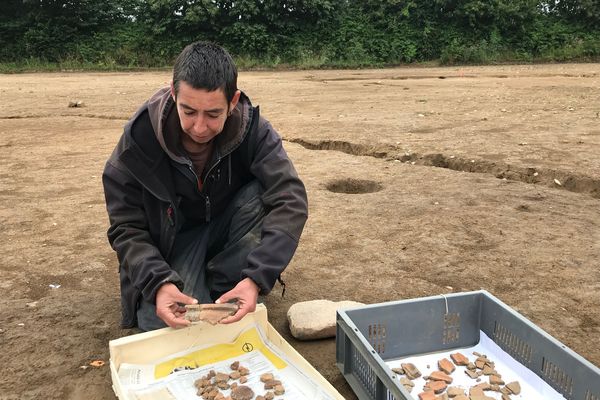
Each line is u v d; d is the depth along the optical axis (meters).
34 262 3.32
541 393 2.05
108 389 2.14
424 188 4.77
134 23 24.08
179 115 2.00
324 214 4.12
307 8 24.05
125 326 2.47
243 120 2.21
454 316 2.35
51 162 6.00
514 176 5.12
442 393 2.07
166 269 2.16
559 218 3.96
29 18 22.75
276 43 23.83
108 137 7.43
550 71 17.56
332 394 1.91
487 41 24.17
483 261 3.26
